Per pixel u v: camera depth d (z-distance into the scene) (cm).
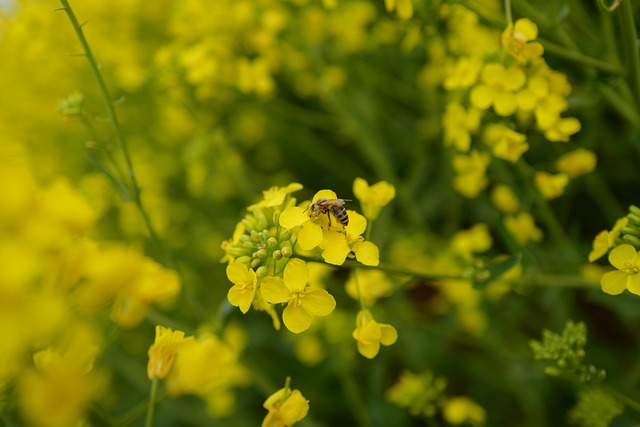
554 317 58
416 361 59
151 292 40
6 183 36
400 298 59
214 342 41
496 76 48
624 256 43
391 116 73
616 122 58
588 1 58
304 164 75
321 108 76
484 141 52
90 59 48
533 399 57
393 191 46
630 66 48
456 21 54
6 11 72
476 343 57
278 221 43
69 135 72
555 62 56
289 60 68
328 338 55
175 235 71
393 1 49
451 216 65
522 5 48
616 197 61
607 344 59
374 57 69
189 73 59
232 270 43
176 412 62
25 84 71
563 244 52
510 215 55
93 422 41
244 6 63
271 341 63
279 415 42
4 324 36
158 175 73
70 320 38
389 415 57
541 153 59
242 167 68
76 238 38
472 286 47
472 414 54
